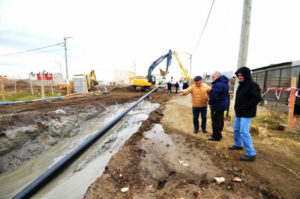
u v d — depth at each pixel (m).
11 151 3.88
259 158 3.03
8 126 4.14
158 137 4.43
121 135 5.32
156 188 2.26
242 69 2.81
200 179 2.42
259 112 7.16
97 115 8.40
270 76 8.31
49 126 5.30
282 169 2.63
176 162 2.96
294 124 5.21
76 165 3.56
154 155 3.27
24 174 3.53
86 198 2.01
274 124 5.22
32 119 4.99
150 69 20.28
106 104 10.41
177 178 2.47
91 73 20.81
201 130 4.99
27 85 29.86
